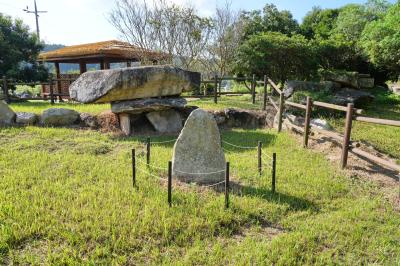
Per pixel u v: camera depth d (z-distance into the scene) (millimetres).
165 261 3227
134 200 4332
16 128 7727
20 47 15297
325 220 4105
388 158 6988
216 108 10023
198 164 5203
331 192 4934
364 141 8047
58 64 16453
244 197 4555
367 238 3756
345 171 5840
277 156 6602
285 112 9664
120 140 7535
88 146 6777
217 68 17516
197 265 3221
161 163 5891
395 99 13672
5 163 5578
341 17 18594
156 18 14727
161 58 14750
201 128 5195
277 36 13031
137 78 7809
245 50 13312
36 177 5051
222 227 3883
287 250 3424
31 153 6195
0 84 12531
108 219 3779
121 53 14352
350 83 12836
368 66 15070
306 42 13133
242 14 17297
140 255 3307
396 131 9102
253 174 5500
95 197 4371
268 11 17672
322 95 10977
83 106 10727
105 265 3123
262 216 4164
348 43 13641
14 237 3422
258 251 3400
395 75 15492
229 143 7375
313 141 7652
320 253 3463
